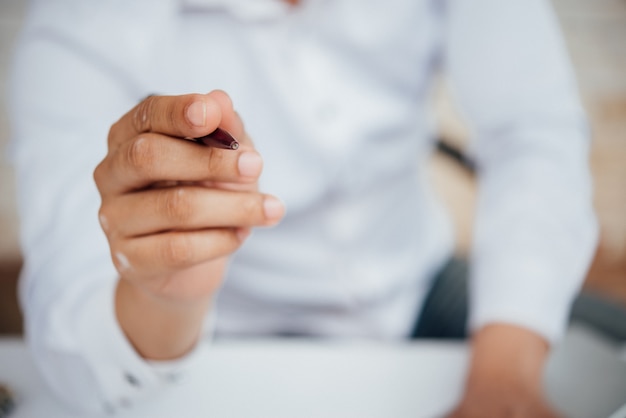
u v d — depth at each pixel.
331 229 0.73
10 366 0.58
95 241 0.55
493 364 0.58
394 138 0.75
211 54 0.66
